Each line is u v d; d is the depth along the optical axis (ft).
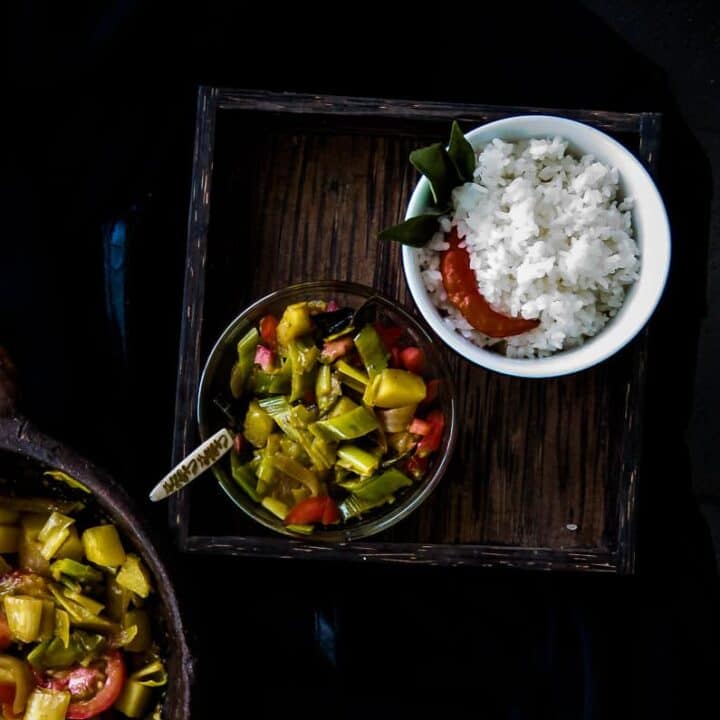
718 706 2.78
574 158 2.48
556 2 2.77
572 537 2.59
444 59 2.79
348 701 2.77
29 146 2.79
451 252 2.43
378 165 2.61
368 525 2.52
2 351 2.46
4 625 2.60
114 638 2.61
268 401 2.53
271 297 2.49
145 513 2.48
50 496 2.64
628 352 2.59
